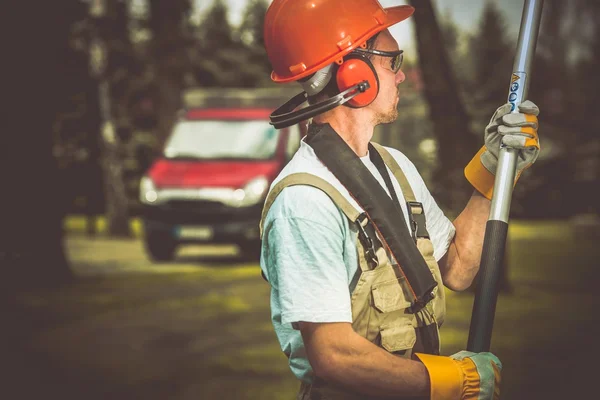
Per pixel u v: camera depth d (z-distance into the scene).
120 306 9.82
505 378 6.80
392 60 2.45
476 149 10.92
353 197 2.27
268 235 2.32
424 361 2.21
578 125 22.66
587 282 11.69
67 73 12.70
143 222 14.18
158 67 30.80
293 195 2.26
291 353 2.39
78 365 7.20
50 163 11.81
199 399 6.23
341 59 2.38
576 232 20.97
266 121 14.95
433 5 11.00
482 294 2.32
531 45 2.37
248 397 6.23
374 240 2.28
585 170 28.36
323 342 2.19
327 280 2.21
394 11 2.49
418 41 10.97
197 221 13.71
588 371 6.92
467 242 2.60
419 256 2.28
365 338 2.24
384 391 2.19
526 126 2.33
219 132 14.83
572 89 29.56
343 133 2.41
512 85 2.37
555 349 7.63
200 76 42.75
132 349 7.73
